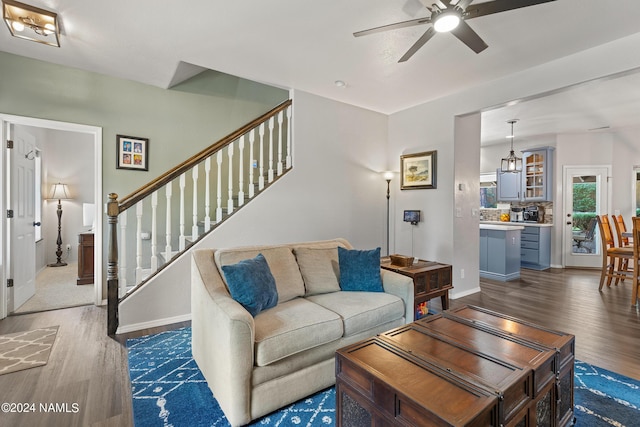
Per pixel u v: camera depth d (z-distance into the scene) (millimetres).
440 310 3553
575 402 1900
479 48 2230
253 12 2357
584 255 6195
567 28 2531
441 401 1173
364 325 2248
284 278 2504
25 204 3697
